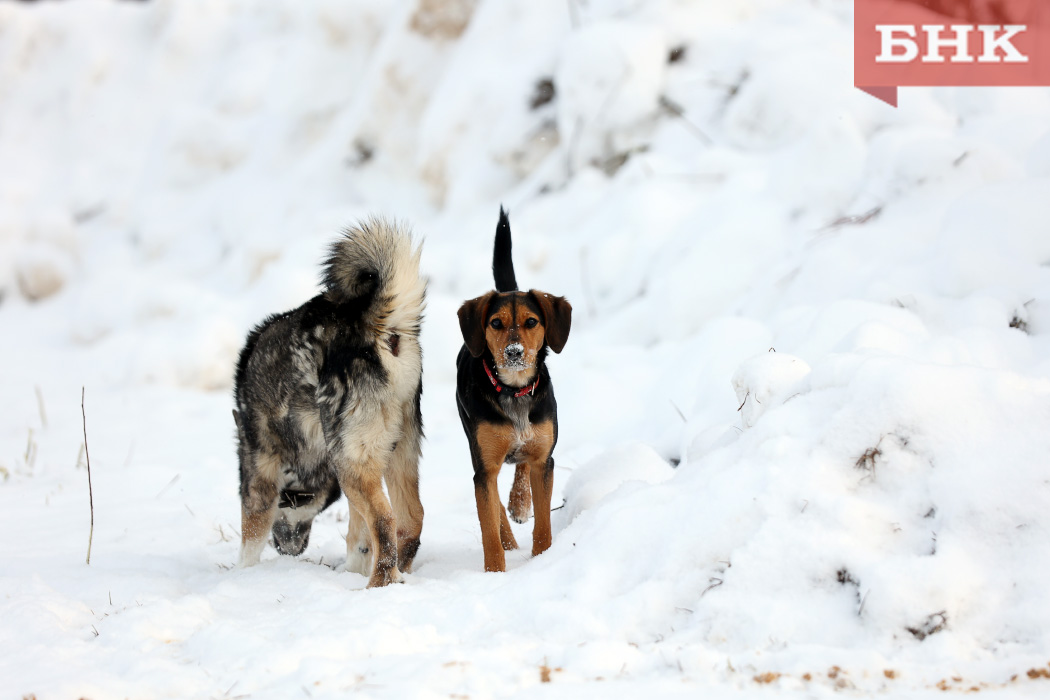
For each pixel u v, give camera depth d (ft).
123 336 74.13
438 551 28.27
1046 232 33.50
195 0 124.26
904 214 41.39
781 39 62.95
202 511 35.32
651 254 53.42
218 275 85.56
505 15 77.66
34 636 19.19
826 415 19.19
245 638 17.87
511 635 17.52
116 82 124.88
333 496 29.01
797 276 40.91
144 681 16.14
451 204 72.74
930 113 50.44
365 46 94.84
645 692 14.25
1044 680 13.61
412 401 25.94
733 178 53.42
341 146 85.25
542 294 25.88
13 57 128.77
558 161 67.56
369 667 16.07
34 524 34.01
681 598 17.44
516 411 24.80
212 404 57.88
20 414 57.52
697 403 34.60
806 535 17.10
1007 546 16.08
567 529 22.08
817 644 15.58
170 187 101.09
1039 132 44.11
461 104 75.31
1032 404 17.56
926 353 24.59
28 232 101.60
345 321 25.09
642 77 63.93
